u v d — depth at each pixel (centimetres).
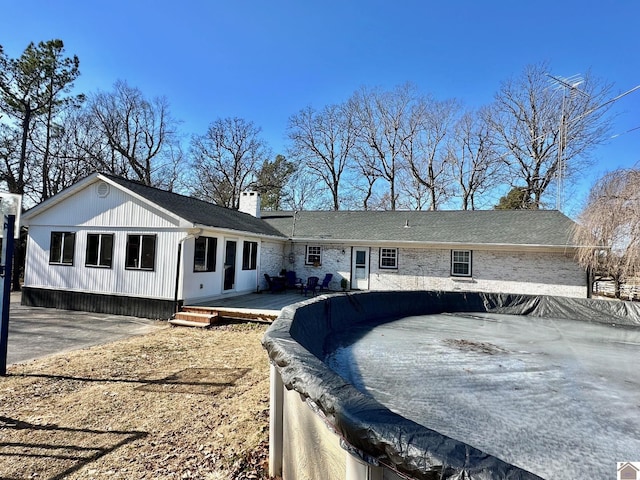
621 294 1273
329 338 624
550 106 2377
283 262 1593
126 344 691
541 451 261
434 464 124
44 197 1838
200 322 876
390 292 917
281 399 281
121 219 1023
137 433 347
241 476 283
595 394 373
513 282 1300
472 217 1565
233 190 3170
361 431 148
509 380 412
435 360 489
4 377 492
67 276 1074
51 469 288
